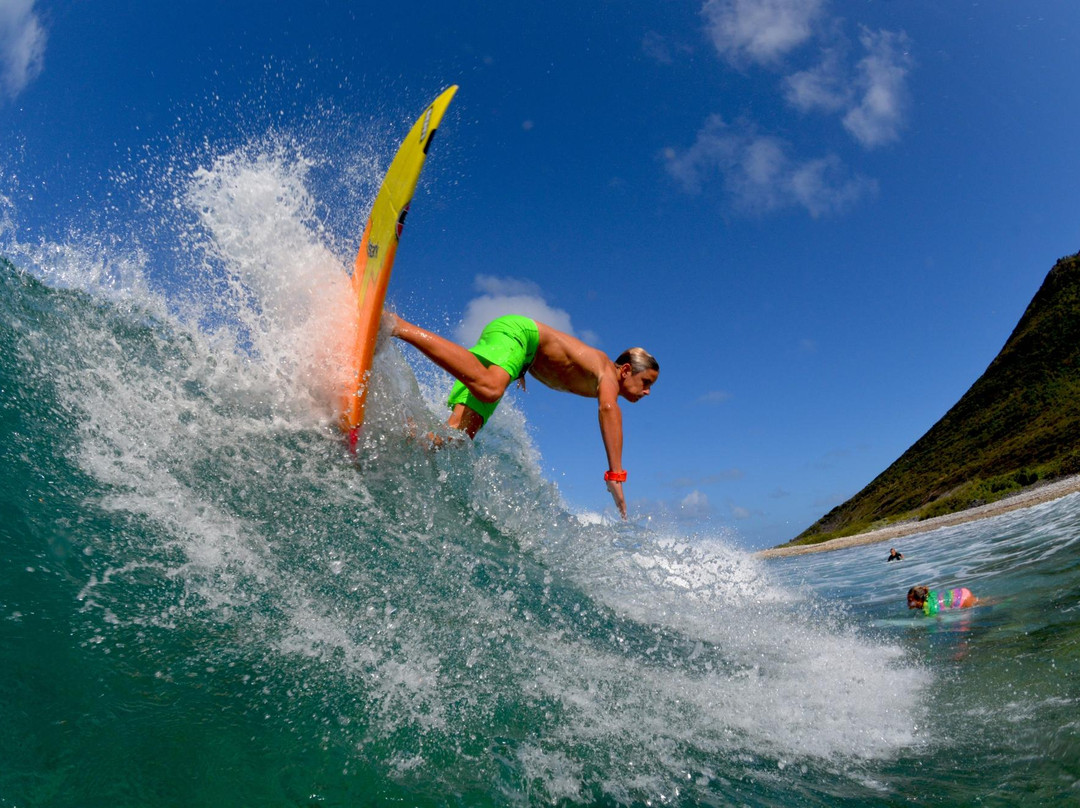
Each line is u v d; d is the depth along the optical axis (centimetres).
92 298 334
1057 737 230
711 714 250
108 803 137
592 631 305
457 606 272
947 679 327
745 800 191
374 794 162
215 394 318
